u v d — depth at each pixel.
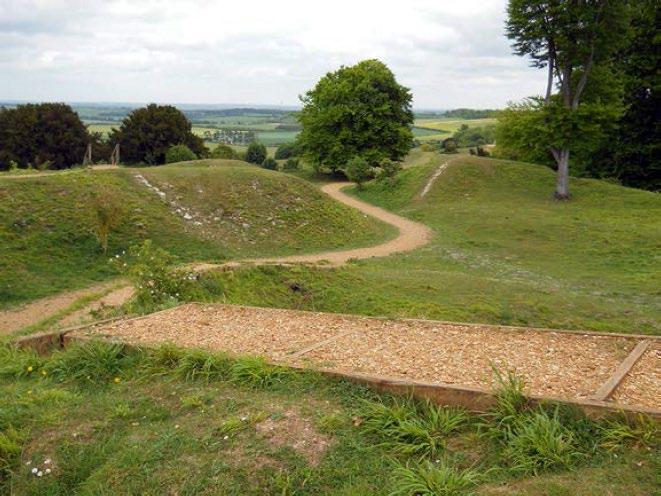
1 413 5.44
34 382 6.36
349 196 39.75
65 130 49.28
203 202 25.34
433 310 14.44
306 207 27.81
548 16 31.11
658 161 37.94
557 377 5.73
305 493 4.16
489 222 28.88
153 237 21.12
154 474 4.47
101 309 12.92
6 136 47.41
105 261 18.84
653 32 36.16
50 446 5.01
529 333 7.47
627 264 22.09
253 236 24.08
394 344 7.05
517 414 4.75
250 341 7.38
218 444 4.71
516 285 17.47
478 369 6.03
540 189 36.59
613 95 33.88
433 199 35.69
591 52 31.55
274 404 5.28
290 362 6.20
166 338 7.47
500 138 36.53
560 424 4.52
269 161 56.41
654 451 4.14
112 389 6.00
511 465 4.23
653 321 14.35
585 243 25.09
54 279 17.23
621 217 30.05
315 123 46.47
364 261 21.47
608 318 14.58
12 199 20.56
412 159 57.91
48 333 7.96
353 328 7.91
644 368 6.02
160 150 52.44
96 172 24.95
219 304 9.52
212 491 4.22
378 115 45.59
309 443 4.64
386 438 4.69
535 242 25.62
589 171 42.34
